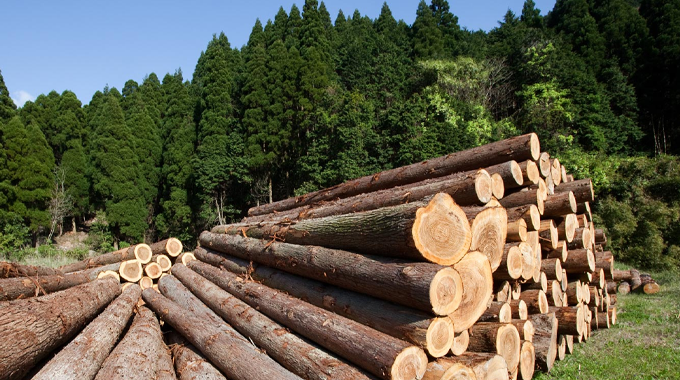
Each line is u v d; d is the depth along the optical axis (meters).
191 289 6.85
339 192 7.60
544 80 24.67
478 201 4.09
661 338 6.16
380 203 5.20
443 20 37.19
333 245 4.26
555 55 25.47
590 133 21.80
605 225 15.47
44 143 24.33
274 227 5.83
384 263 3.38
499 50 30.22
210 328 4.51
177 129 27.16
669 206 15.37
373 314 3.39
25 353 2.98
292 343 3.69
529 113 22.72
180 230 24.66
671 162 16.30
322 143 21.31
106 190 24.64
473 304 3.27
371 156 20.23
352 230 3.82
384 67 26.62
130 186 24.81
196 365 4.07
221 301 5.36
